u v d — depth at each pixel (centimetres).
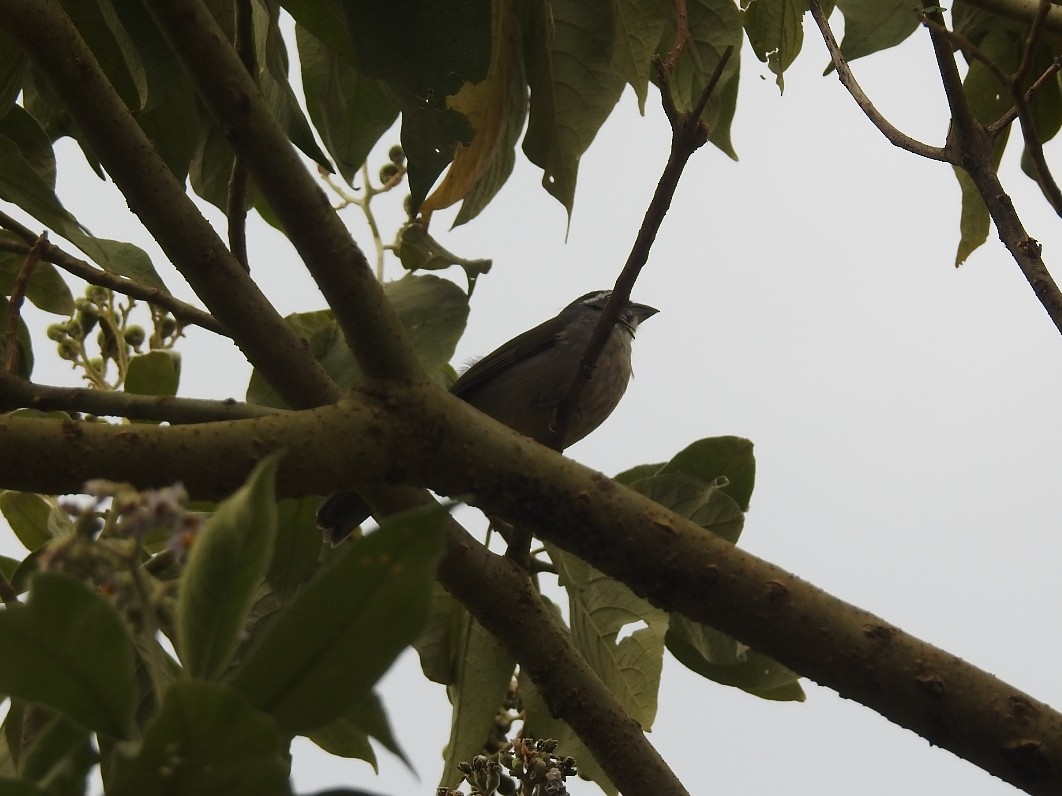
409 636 280
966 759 488
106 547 274
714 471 708
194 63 504
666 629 683
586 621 695
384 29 562
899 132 630
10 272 799
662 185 554
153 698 513
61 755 304
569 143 756
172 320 790
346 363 712
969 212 805
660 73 539
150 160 561
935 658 493
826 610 502
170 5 499
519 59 736
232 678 280
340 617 278
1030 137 530
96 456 464
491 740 723
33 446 458
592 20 745
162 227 566
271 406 702
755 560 514
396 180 772
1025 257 581
